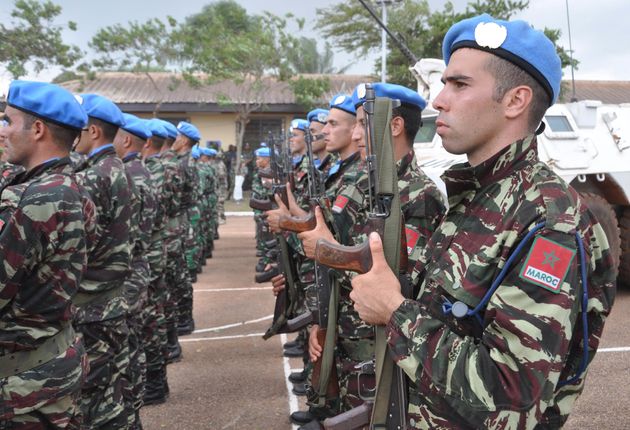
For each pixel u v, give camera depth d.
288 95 22.95
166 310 4.99
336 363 2.69
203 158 12.61
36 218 1.99
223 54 20.61
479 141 1.44
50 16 19.52
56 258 2.06
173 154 6.06
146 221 3.84
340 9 18.92
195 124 23.36
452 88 1.46
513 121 1.42
